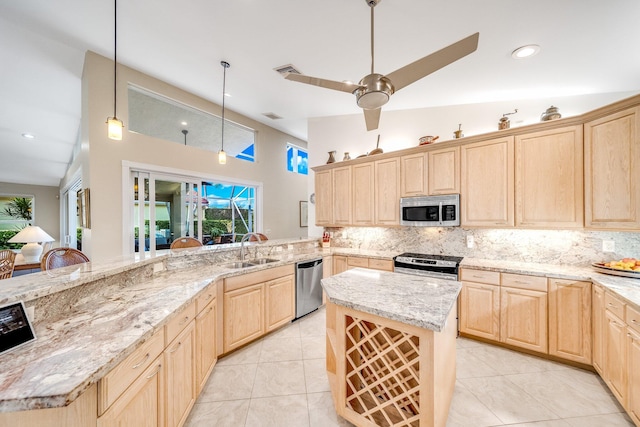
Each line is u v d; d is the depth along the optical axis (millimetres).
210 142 4855
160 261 2311
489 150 2830
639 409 1513
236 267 2896
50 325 1239
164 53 2939
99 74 3135
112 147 3309
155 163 3799
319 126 4703
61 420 864
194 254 2623
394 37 2307
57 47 2936
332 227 4520
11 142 5137
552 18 1891
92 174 3129
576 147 2363
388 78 1812
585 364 2174
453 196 3018
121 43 2803
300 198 6832
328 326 1907
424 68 1710
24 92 3738
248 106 4383
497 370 2213
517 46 2223
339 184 4113
